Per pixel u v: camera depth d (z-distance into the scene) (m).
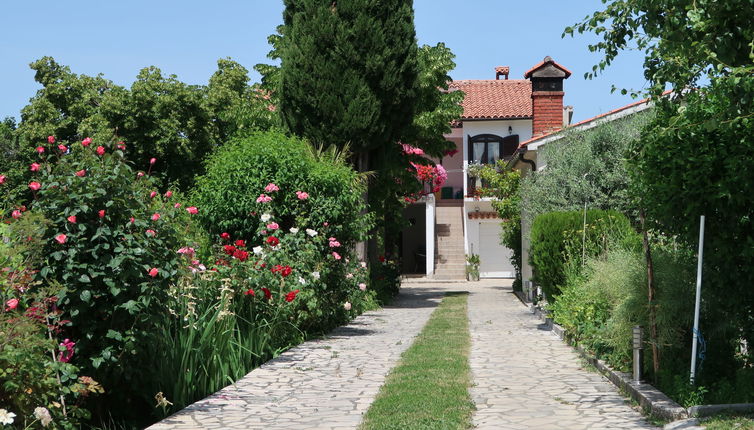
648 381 7.73
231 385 8.34
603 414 6.74
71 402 6.09
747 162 6.55
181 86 30.92
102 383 6.56
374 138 19.27
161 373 7.16
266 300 10.72
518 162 23.72
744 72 5.32
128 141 30.09
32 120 31.39
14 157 36.00
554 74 30.31
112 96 30.19
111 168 6.87
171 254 7.00
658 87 6.67
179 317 7.99
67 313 6.33
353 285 15.78
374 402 7.23
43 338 5.41
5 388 4.92
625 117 17.81
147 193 7.24
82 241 6.44
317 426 6.34
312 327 13.12
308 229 13.20
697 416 6.23
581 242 14.00
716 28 5.81
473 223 38.12
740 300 7.14
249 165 13.69
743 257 6.93
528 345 11.59
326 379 8.70
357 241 15.24
